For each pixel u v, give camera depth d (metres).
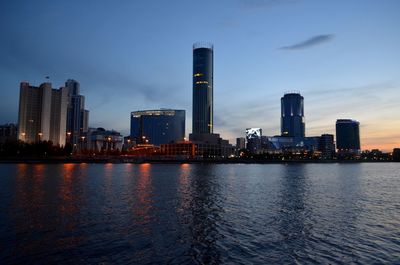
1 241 28.78
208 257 25.67
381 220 40.06
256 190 73.75
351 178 125.81
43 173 116.19
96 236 30.81
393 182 106.50
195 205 49.75
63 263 23.88
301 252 27.11
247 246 28.55
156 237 30.84
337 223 38.09
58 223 35.69
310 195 65.31
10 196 55.25
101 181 89.94
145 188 73.69
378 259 25.66
